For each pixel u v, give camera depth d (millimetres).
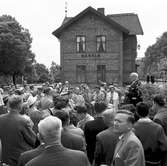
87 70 34031
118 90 18219
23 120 6387
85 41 34062
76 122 6961
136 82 11359
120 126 4652
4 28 55438
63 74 34406
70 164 3680
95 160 5832
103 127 6855
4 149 6238
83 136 6332
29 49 64750
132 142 4523
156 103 7309
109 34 33688
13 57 53625
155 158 5816
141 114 5984
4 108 11117
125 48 34938
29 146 6371
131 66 34844
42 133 3781
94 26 33844
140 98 11188
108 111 5832
